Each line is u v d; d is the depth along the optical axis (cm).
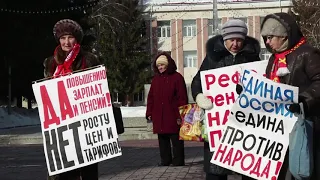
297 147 530
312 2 4578
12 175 1060
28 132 2278
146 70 5684
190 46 6538
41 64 3384
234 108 577
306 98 530
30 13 3291
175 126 1120
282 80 566
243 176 621
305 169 526
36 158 1371
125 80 5578
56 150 601
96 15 5297
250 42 628
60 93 604
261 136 571
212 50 627
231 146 577
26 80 3484
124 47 5606
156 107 1128
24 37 3250
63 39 609
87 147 602
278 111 568
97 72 607
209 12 6469
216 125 609
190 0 6512
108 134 604
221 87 611
